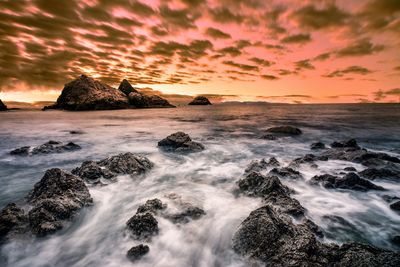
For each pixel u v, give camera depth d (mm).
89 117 47344
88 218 6340
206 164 11805
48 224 5523
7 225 5398
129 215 6520
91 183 8312
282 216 5426
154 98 97312
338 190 8125
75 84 79625
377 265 3875
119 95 84250
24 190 8523
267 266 4340
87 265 4582
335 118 45656
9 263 4625
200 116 51531
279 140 19016
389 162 10719
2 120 42188
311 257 4301
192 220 6066
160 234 5461
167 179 9469
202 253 4910
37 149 14258
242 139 19547
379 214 6562
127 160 9945
